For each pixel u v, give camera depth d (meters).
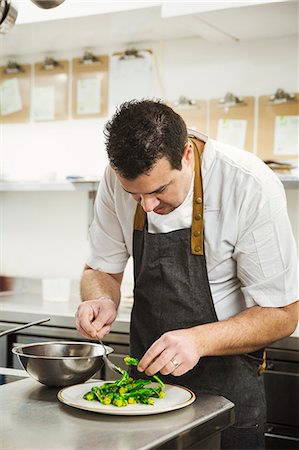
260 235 1.82
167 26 3.16
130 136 1.52
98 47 3.56
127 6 2.89
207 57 3.29
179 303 1.94
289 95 3.10
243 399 1.93
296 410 2.49
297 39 3.08
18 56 3.78
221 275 1.93
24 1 3.03
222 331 1.72
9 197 3.79
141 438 1.31
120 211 2.02
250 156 1.94
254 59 3.18
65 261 3.65
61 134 3.68
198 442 1.42
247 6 2.54
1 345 3.01
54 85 3.68
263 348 1.98
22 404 1.55
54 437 1.32
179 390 1.66
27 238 3.75
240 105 3.21
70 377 1.66
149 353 1.60
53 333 2.91
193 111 3.33
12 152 3.82
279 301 1.82
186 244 1.91
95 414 1.47
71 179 3.30
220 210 1.86
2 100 3.82
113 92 3.53
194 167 1.87
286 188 2.83
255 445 1.95
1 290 3.77
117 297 2.11
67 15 2.98
